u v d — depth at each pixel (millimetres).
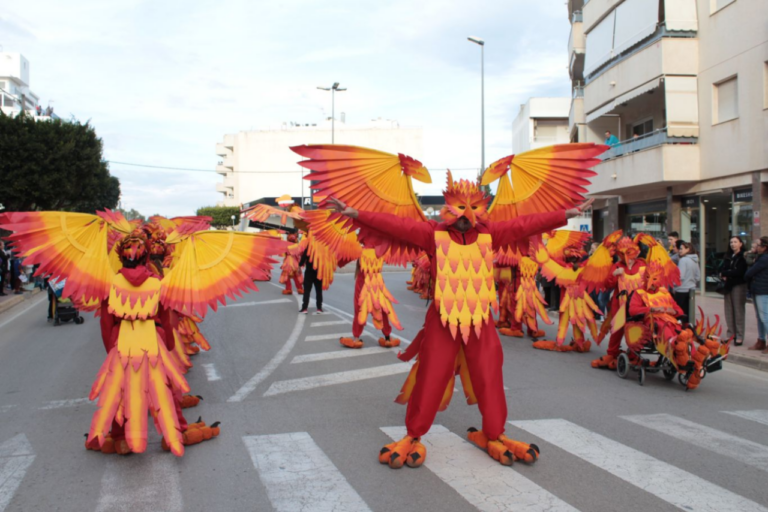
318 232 8805
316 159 4477
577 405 6402
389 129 86375
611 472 4473
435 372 4500
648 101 20438
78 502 3943
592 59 22469
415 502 3941
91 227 4684
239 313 13812
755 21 15102
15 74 65062
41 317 13953
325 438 5230
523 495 4051
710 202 17391
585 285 8359
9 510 3828
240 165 89312
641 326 7320
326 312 14031
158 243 5473
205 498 4008
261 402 6410
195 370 7949
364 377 7562
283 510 3832
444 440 5188
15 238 4348
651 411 6207
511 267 10852
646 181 18234
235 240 5027
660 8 17766
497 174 4895
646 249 8211
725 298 10023
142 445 4410
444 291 4438
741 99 15648
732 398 6836
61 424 5672
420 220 4844
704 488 4199
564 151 4812
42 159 28891
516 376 7766
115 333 4621
